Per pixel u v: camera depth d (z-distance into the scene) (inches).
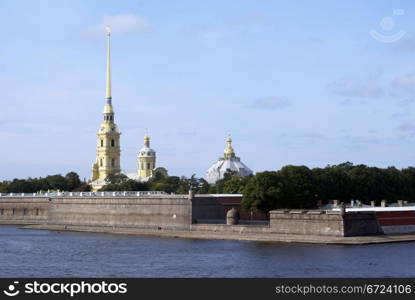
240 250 6230.3
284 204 7819.9
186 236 7859.3
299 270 4970.5
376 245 6481.3
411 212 7352.4
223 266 5251.0
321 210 7263.8
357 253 5846.5
